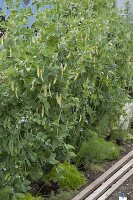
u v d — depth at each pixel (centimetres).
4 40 312
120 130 481
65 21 358
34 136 306
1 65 291
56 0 364
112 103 444
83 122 395
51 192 353
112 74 432
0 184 304
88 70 388
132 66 476
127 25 489
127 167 428
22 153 305
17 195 303
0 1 475
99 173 405
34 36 338
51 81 305
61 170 349
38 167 331
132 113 510
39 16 350
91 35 393
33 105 302
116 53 440
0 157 306
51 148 326
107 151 407
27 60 289
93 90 395
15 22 327
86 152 393
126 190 385
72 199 351
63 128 329
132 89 520
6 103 288
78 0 412
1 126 292
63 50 330
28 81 291
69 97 345
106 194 373
